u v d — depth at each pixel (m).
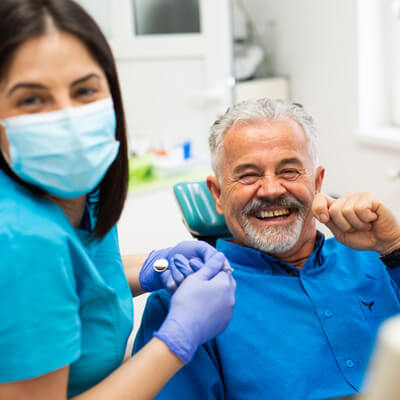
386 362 0.38
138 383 0.75
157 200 2.74
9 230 0.67
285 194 1.17
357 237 1.13
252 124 1.18
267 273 1.23
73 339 0.72
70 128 0.71
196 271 0.95
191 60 3.01
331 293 1.17
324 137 3.35
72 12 0.70
